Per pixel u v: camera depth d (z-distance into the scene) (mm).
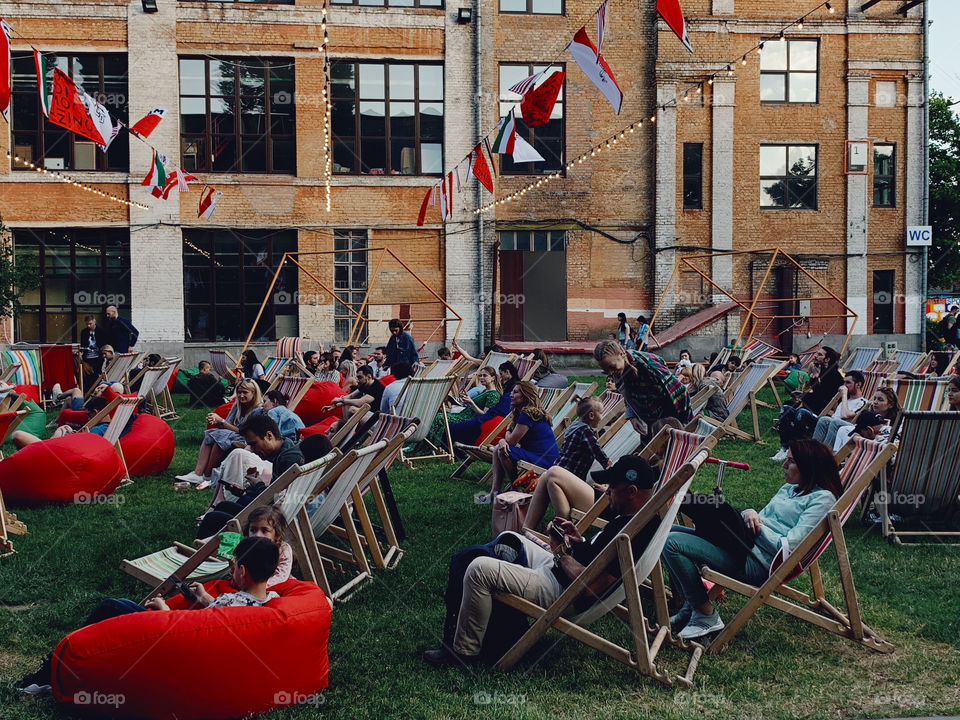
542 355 13336
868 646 4730
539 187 23516
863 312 24703
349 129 22766
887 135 24719
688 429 6352
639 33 23781
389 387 10117
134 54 21406
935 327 26078
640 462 4590
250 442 6418
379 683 4324
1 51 7500
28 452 7652
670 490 4219
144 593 5559
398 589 5691
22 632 4914
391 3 22703
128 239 21703
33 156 21297
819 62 24375
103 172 21453
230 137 22109
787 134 24391
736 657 4668
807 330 24516
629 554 4312
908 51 24609
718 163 24062
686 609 5074
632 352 6840
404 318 22781
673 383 6754
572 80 23516
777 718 3990
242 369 15391
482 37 22906
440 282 22953
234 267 22203
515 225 23453
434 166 23125
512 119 10695
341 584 5797
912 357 15180
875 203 24938
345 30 22438
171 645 3791
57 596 5500
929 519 6906
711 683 4352
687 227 24109
